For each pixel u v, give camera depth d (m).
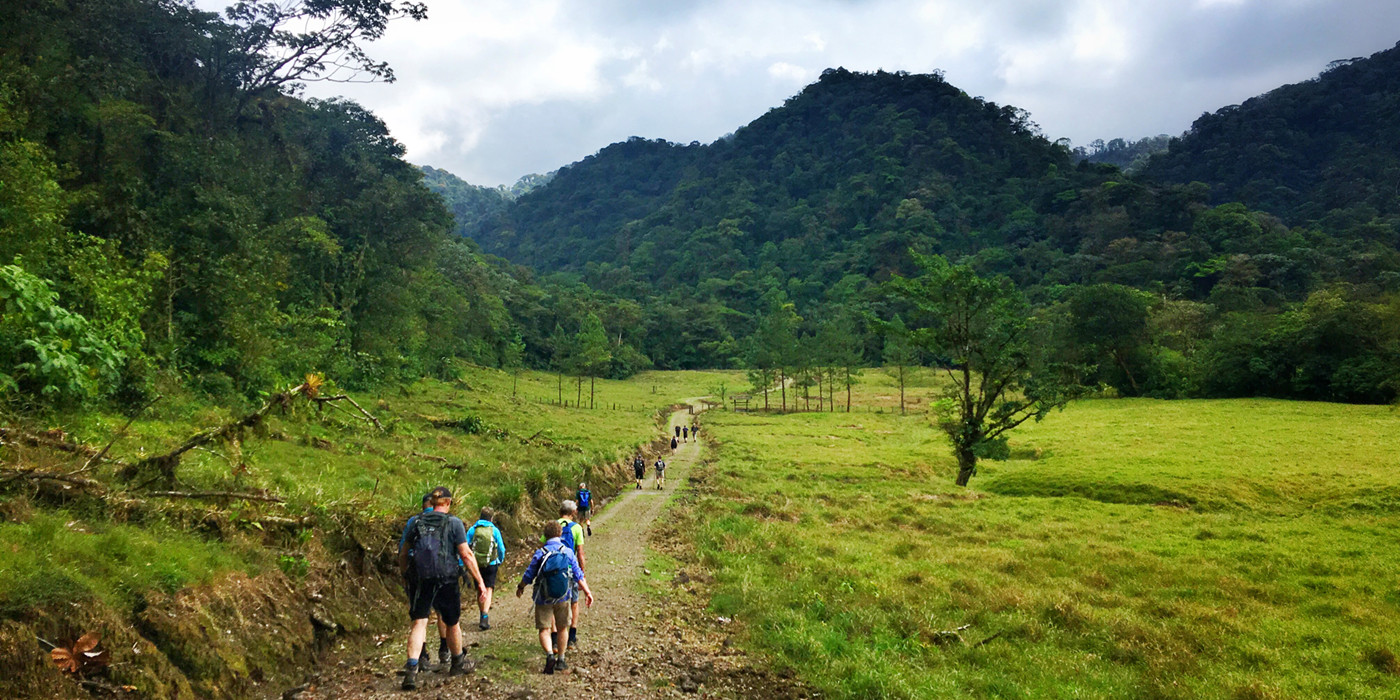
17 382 9.32
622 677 7.32
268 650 6.77
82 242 16.08
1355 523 22.42
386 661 7.51
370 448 19.06
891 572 14.45
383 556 9.91
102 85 24.67
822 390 95.44
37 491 6.98
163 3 32.56
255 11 35.91
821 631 9.76
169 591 6.21
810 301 164.25
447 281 73.50
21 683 4.54
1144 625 11.23
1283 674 9.59
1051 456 38.84
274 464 13.74
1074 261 142.50
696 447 46.84
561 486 20.45
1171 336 83.19
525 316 114.62
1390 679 9.27
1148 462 34.25
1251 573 16.09
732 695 7.27
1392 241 129.88
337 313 36.81
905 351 77.56
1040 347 31.66
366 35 36.50
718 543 16.33
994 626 11.10
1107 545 18.89
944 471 38.03
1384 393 58.22
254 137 38.75
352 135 53.47
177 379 19.11
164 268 21.31
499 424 34.16
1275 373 65.06
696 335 137.62
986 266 154.00
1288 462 33.31
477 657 7.54
